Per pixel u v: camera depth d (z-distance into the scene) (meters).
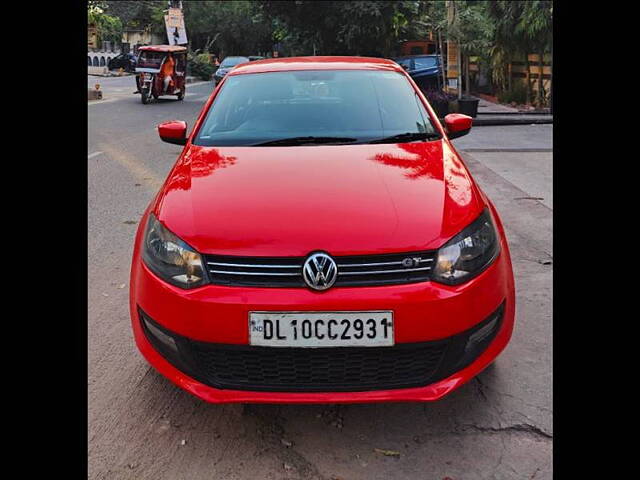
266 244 2.22
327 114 3.44
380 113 3.45
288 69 3.85
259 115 3.46
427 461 2.28
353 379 2.23
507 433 2.43
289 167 2.78
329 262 2.18
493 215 2.76
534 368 2.91
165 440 2.41
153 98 19.48
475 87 18.80
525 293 3.78
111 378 2.86
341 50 15.19
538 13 13.64
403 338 2.17
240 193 2.54
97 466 2.26
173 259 2.32
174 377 2.33
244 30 42.72
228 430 2.47
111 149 9.37
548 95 14.19
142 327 2.49
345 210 2.37
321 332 2.17
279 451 2.34
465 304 2.24
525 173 7.32
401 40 15.23
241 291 2.20
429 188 2.57
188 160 3.02
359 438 2.42
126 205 6.02
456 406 2.62
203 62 35.69
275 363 2.22
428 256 2.25
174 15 25.27
